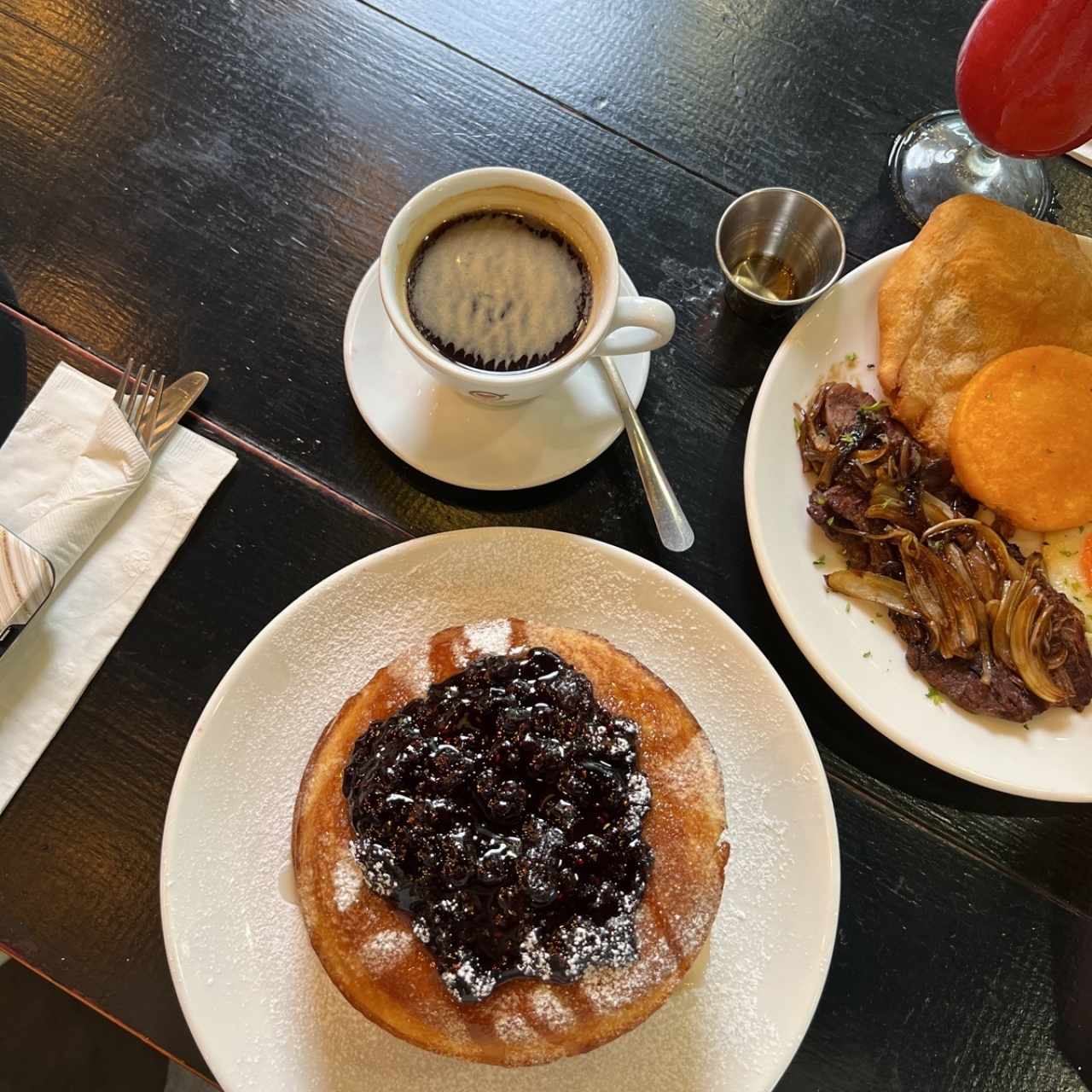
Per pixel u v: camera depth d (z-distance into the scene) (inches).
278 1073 15.4
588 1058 15.6
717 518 18.5
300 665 16.7
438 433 17.9
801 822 16.3
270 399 18.6
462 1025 14.8
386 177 19.7
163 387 18.5
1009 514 18.2
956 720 17.3
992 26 17.2
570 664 16.3
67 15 20.1
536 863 14.0
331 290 19.2
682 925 15.2
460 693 15.5
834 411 18.5
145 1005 16.2
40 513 17.7
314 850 15.5
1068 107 17.2
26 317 18.8
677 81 20.5
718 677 16.9
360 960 14.9
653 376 19.1
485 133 20.0
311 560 18.0
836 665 17.0
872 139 20.4
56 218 19.2
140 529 17.8
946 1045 16.7
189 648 17.5
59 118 19.7
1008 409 18.0
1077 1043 16.7
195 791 16.0
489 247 17.2
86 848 16.7
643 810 15.2
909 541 17.9
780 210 19.1
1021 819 17.5
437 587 17.1
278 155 19.7
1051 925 17.1
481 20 20.5
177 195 19.4
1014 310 18.4
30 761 16.9
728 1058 15.6
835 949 17.0
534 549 17.0
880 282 18.8
